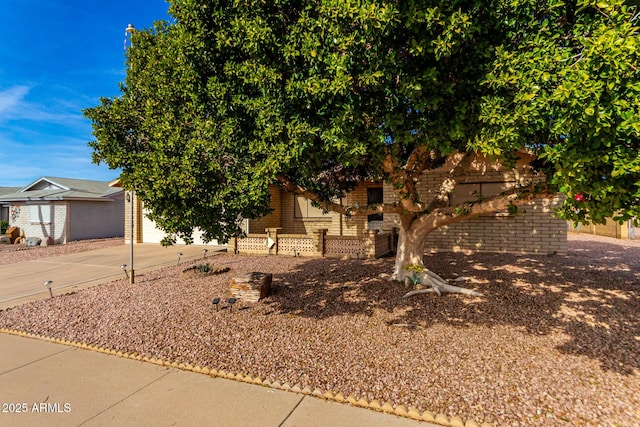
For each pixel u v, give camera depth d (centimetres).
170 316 536
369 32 280
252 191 364
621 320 454
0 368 385
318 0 315
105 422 278
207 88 390
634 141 236
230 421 275
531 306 510
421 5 289
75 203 1880
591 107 224
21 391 332
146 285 757
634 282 623
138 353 413
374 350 391
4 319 562
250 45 329
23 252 1468
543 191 457
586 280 636
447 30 284
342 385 322
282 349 404
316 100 331
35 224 1944
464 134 342
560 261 820
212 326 486
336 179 766
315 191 617
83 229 1916
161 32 530
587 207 264
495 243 983
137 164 421
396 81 337
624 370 333
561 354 369
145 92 465
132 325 507
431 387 312
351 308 534
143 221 1591
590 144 245
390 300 561
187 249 1337
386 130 382
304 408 290
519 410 275
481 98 316
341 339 424
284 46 327
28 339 477
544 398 290
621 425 254
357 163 381
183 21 383
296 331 455
